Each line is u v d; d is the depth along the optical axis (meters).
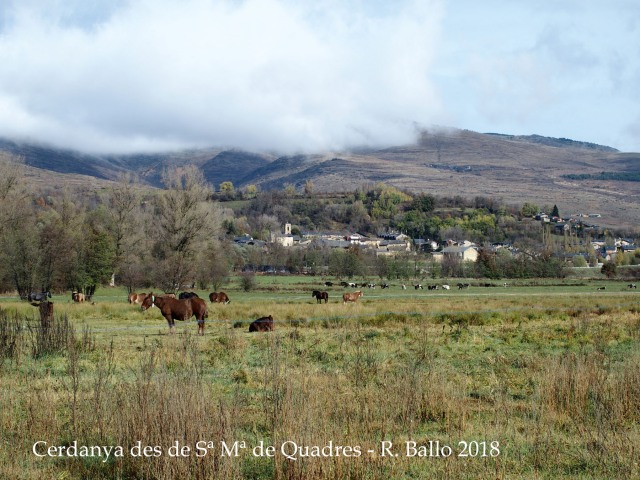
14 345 18.97
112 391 12.96
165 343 21.86
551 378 14.24
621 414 12.62
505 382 15.76
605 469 10.47
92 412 12.20
